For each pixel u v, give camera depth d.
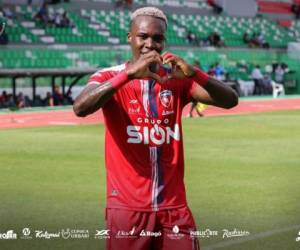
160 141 4.52
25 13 41.16
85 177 12.41
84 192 10.94
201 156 15.34
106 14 46.41
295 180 12.22
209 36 48.50
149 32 4.30
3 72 29.92
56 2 44.62
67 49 35.81
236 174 12.83
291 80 46.88
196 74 4.36
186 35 48.59
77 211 9.50
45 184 11.67
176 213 4.53
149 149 4.50
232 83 41.69
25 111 30.16
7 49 33.84
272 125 23.66
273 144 17.83
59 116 27.36
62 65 35.47
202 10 54.44
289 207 9.84
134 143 4.50
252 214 9.35
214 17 53.47
